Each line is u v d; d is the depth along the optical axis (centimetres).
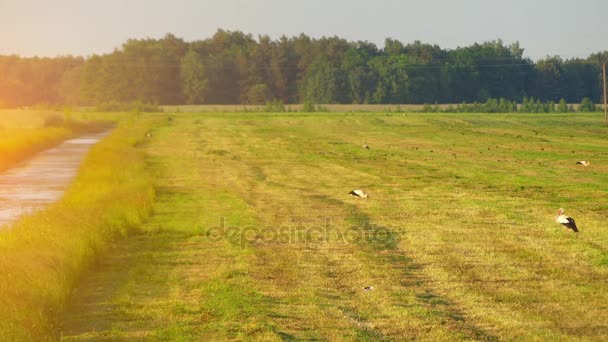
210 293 4644
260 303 4394
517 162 13138
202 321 4097
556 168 12038
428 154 14938
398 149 16250
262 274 5112
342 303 4444
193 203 8438
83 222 6031
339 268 5297
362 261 5491
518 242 6103
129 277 5038
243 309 4266
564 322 4069
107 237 6034
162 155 14912
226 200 8681
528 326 4000
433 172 11600
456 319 4138
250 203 8494
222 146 17238
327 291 4709
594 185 9719
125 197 7912
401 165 12825
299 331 3912
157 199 8744
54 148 17425
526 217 7300
